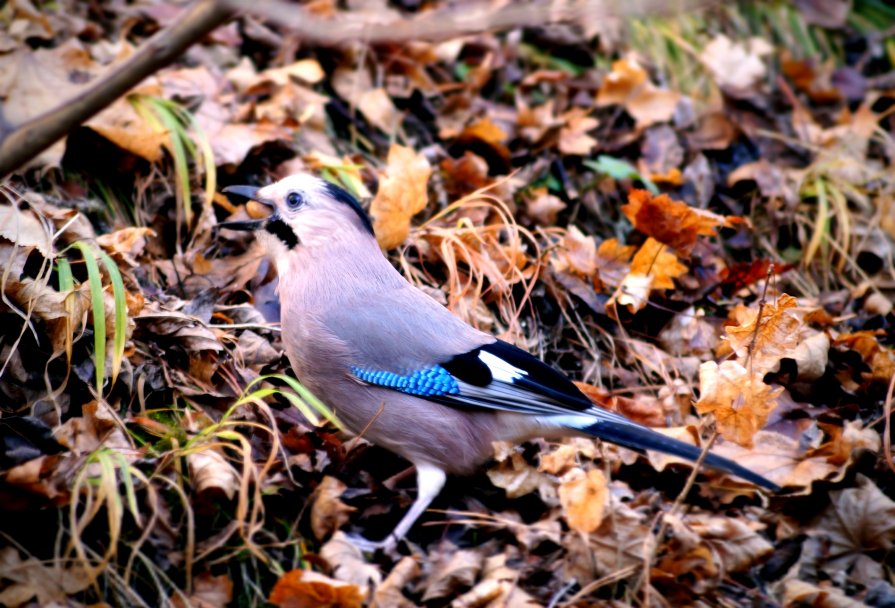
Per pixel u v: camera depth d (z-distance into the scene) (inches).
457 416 295.3
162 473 274.4
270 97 421.4
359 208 319.0
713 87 494.9
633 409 338.3
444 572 262.7
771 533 294.8
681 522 269.0
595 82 485.4
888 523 289.0
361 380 296.2
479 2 471.8
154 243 367.6
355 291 305.9
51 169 356.8
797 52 543.2
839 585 280.1
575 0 470.0
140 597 255.0
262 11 228.7
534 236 405.1
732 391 296.8
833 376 352.2
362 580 258.4
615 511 271.3
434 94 456.4
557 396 291.7
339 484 283.6
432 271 379.2
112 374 293.6
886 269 429.1
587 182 434.6
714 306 389.4
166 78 404.5
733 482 304.0
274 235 315.3
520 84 474.6
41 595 244.2
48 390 288.2
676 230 378.9
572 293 374.9
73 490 251.3
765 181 445.1
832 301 415.8
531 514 295.7
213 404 309.3
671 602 265.9
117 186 371.6
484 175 412.5
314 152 411.5
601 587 266.7
